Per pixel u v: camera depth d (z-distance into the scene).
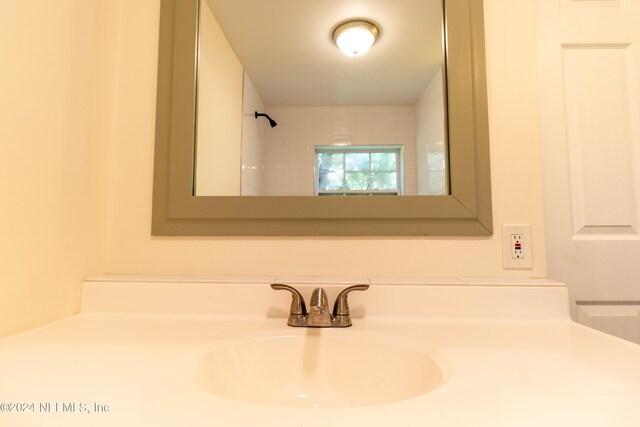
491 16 0.87
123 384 0.42
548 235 0.97
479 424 0.33
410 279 0.79
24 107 0.62
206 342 0.60
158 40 0.90
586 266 0.96
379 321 0.74
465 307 0.75
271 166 0.94
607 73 0.99
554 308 0.74
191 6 0.91
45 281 0.68
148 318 0.75
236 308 0.76
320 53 0.98
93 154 0.81
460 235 0.82
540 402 0.37
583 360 0.51
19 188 0.62
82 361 0.50
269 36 0.99
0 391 0.40
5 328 0.60
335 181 0.93
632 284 0.95
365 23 0.97
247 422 0.33
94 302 0.77
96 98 0.81
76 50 0.75
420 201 0.83
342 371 0.64
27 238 0.63
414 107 0.92
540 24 1.01
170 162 0.86
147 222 0.86
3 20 0.58
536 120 0.84
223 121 0.94
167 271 0.84
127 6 0.91
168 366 0.49
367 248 0.83
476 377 0.45
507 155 0.84
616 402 0.37
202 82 0.93
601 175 0.97
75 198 0.75
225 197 0.85
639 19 0.99
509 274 0.81
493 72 0.86
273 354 0.65
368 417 0.34
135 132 0.88
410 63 0.93
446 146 0.86
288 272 0.83
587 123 0.98
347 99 0.96
